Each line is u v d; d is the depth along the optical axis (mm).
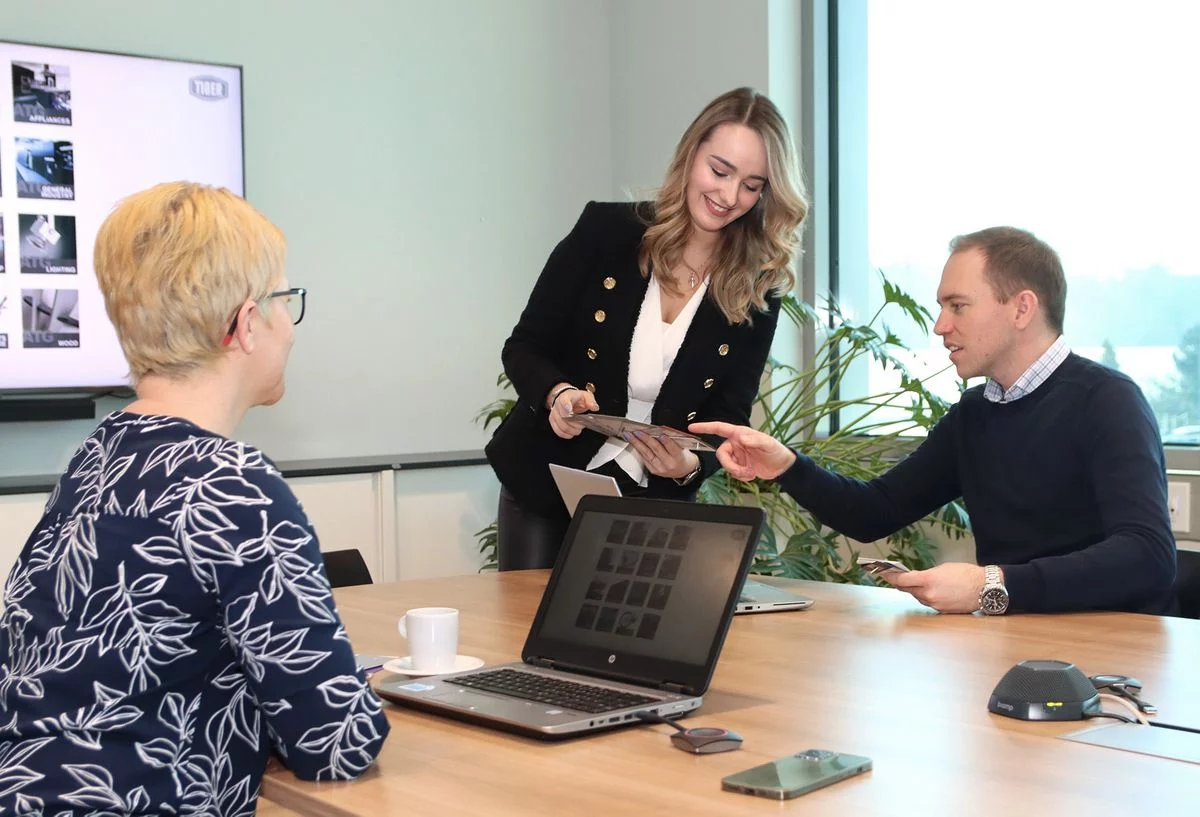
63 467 3578
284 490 1129
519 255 4465
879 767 1129
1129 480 1970
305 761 1118
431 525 3914
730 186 2311
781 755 1177
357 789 1106
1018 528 2154
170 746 1078
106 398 3600
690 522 1515
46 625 1089
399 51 4164
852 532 2307
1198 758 1145
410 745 1252
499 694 1388
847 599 2117
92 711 1056
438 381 4270
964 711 1334
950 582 1902
